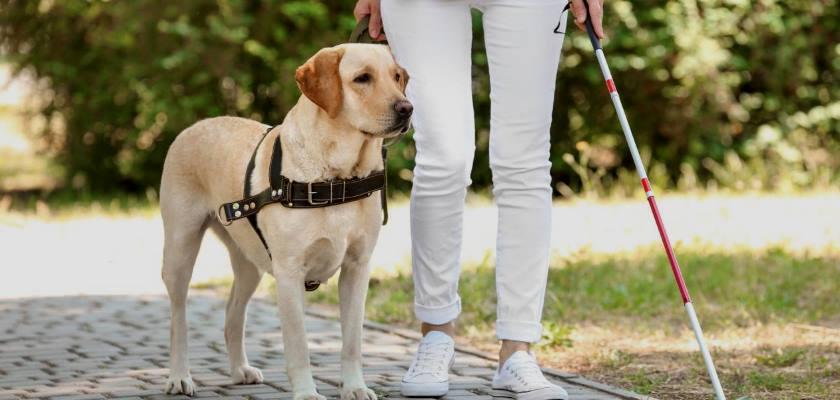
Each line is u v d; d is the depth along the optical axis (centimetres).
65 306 688
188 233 437
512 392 418
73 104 1509
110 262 906
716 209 1119
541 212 412
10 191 1544
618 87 1389
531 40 401
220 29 1332
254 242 414
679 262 763
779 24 1352
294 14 1356
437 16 408
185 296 438
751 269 728
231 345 449
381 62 384
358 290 405
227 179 416
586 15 411
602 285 692
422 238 425
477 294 658
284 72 1348
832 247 827
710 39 1352
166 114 1394
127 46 1417
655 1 1344
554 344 532
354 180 388
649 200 384
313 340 559
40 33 1495
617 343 541
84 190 1514
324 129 382
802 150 1404
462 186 417
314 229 385
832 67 1414
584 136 1417
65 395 428
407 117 378
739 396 423
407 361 499
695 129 1370
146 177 1508
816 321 579
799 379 449
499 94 409
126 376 470
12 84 1540
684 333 561
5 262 908
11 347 546
